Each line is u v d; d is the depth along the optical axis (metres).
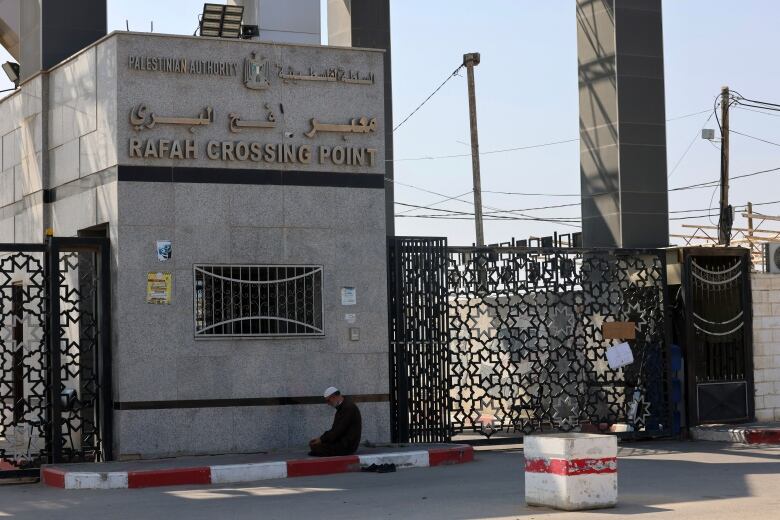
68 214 15.85
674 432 17.89
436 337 16.23
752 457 15.19
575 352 18.00
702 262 18.55
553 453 10.26
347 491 12.03
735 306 18.53
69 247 14.40
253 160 15.04
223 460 13.91
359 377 15.42
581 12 21.17
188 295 14.62
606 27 20.61
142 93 14.58
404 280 16.11
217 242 14.81
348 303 15.44
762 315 18.70
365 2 23.59
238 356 14.81
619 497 11.05
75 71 15.62
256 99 15.15
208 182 14.80
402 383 15.88
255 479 13.28
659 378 17.91
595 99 20.84
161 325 14.47
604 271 17.67
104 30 16.73
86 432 15.55
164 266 14.53
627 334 17.61
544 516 9.79
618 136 20.25
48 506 11.47
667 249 18.17
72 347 15.99
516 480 12.79
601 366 19.22
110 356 14.43
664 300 17.95
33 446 16.52
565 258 17.31
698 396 17.98
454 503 10.80
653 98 20.56
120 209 14.34
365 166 15.66
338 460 13.85
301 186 15.29
